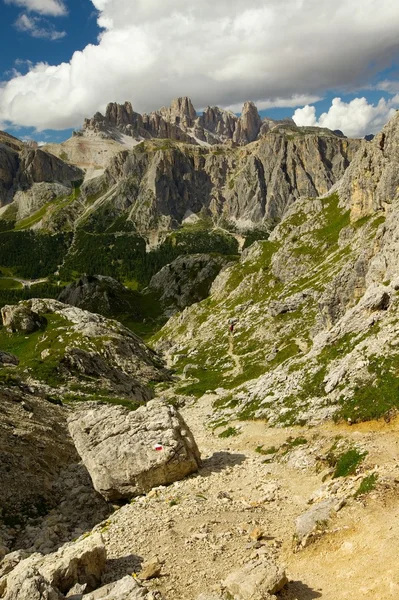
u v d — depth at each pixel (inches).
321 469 1112.2
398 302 1747.0
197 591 672.4
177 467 1226.0
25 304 4972.9
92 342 3909.9
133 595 638.5
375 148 4722.0
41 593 634.2
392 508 751.1
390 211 3248.0
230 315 5221.5
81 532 1072.2
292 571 686.5
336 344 1856.5
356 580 606.2
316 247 5275.6
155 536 892.0
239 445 1520.7
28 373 2982.3
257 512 952.9
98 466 1227.2
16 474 1286.9
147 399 3206.2
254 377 3253.0
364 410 1278.3
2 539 1034.7
